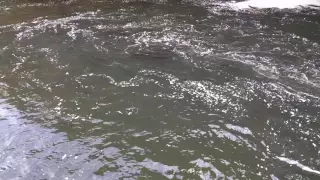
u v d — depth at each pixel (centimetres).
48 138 340
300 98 403
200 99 403
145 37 578
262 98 404
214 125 357
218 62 488
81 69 475
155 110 382
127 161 309
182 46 541
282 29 598
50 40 574
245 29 601
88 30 612
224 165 304
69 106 393
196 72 462
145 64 485
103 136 342
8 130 353
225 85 430
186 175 293
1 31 617
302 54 509
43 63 495
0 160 313
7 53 529
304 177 290
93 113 379
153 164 305
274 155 316
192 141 334
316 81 439
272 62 486
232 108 386
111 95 412
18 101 404
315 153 318
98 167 303
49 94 417
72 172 298
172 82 438
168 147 326
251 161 308
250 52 516
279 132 346
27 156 318
